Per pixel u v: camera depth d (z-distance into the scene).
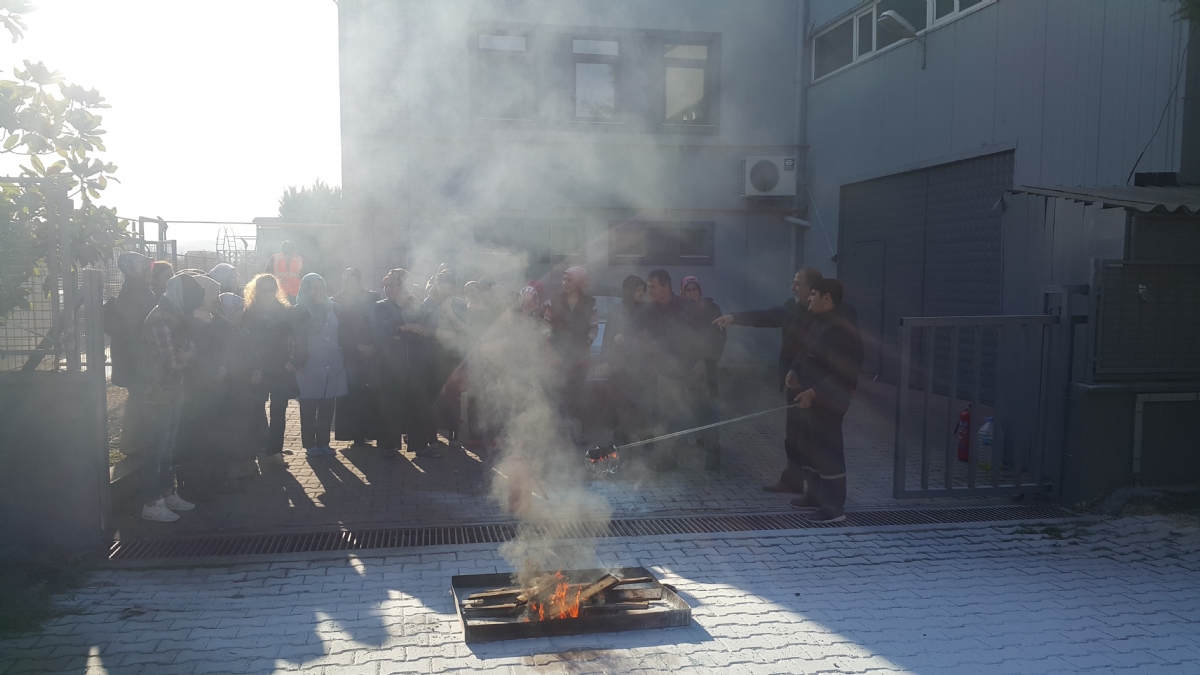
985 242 9.92
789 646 4.11
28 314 5.47
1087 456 6.68
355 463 7.98
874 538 5.91
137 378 6.10
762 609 4.59
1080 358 6.73
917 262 11.41
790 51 14.41
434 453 8.14
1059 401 6.83
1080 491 6.71
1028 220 8.15
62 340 5.49
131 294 6.97
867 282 12.75
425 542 5.78
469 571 5.17
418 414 8.06
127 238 7.10
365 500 6.76
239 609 4.54
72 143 5.47
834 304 6.32
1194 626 4.41
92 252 5.61
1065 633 4.31
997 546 5.76
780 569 5.28
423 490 7.06
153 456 6.05
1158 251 6.65
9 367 5.46
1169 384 6.75
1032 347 6.91
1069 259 7.13
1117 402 6.69
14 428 5.46
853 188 13.08
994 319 6.71
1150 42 7.37
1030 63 8.92
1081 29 8.18
